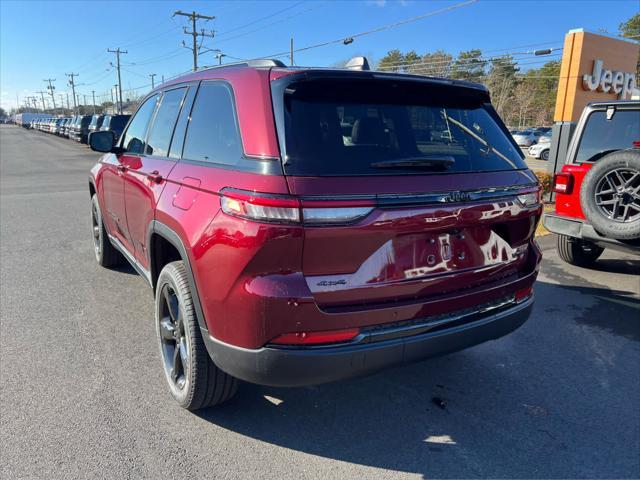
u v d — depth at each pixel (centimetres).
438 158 256
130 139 446
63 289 512
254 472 255
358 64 305
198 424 292
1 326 419
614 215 491
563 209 575
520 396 333
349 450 274
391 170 243
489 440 286
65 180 1579
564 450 278
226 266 233
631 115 538
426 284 254
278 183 220
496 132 308
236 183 235
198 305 260
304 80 246
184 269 295
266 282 223
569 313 479
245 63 283
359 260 233
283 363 230
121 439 276
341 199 223
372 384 345
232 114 265
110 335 405
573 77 1366
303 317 225
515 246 296
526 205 290
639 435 292
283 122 235
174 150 331
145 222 349
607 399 330
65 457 259
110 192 470
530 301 308
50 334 405
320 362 231
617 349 403
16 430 280
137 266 416
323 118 245
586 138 571
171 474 250
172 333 312
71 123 4650
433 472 259
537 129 4297
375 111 262
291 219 217
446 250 259
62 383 331
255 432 287
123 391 323
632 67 1562
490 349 402
